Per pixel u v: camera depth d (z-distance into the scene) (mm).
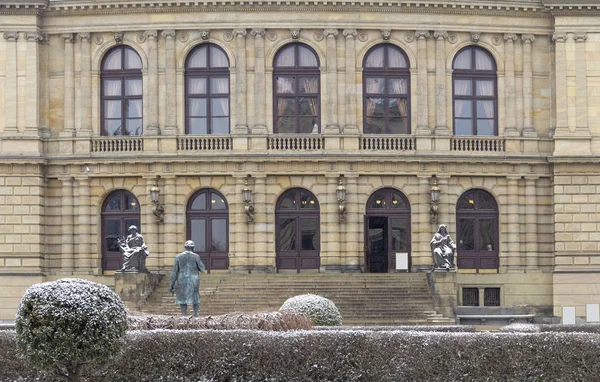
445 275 51656
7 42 59281
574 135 59594
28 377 27766
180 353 27672
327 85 59219
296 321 33688
